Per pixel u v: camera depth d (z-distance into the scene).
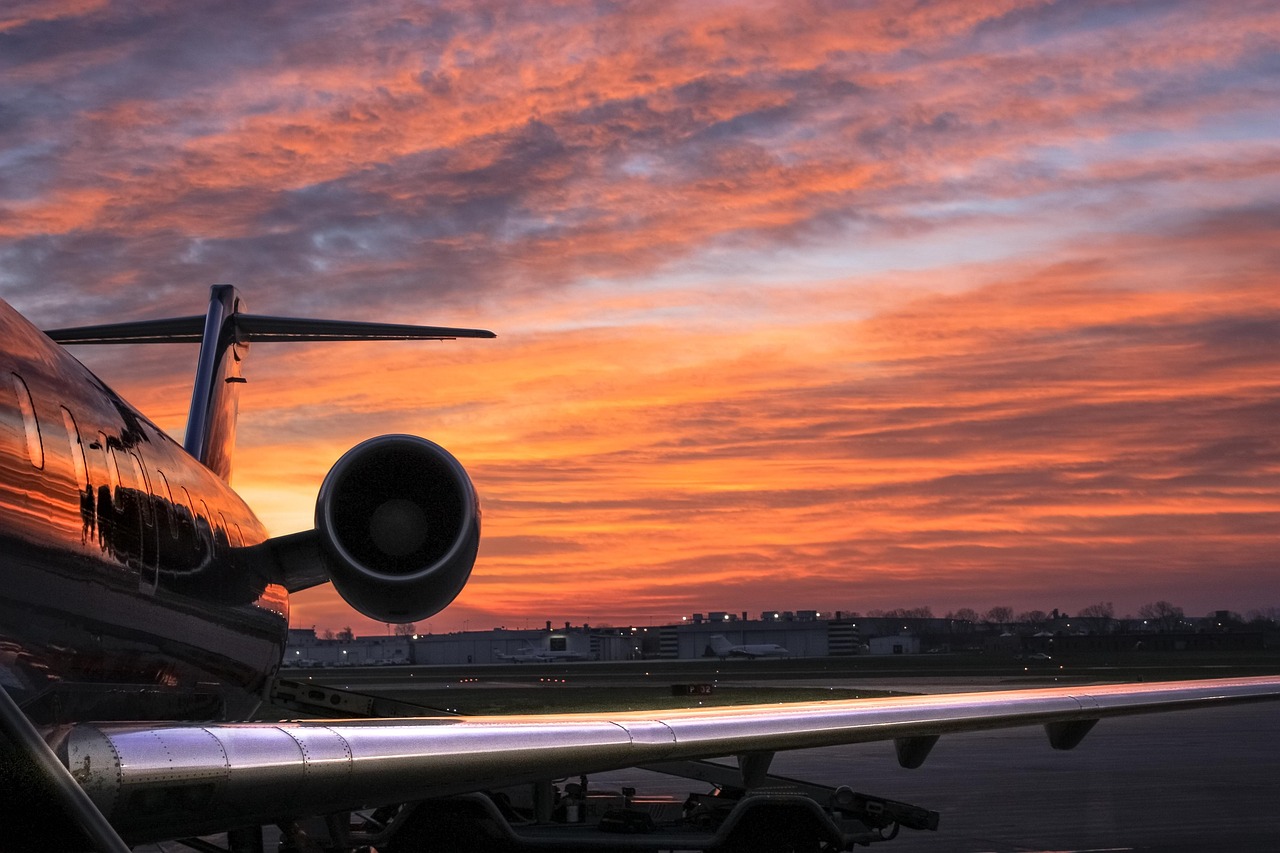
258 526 9.76
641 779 21.30
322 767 5.20
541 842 8.99
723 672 106.81
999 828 14.55
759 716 8.39
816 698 50.22
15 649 4.88
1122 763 23.17
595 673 112.50
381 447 8.93
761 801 9.25
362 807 5.99
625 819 9.34
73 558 5.35
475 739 6.37
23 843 3.34
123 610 6.01
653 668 130.00
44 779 3.04
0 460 4.74
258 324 11.82
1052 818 15.44
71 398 5.73
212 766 4.52
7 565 4.76
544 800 9.62
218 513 8.21
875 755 25.58
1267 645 167.88
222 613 7.88
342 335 11.82
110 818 4.17
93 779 3.98
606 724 7.46
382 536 8.96
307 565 9.58
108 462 6.00
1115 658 134.75
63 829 3.28
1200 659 126.62
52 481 5.21
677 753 7.64
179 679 7.14
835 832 9.41
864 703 9.17
